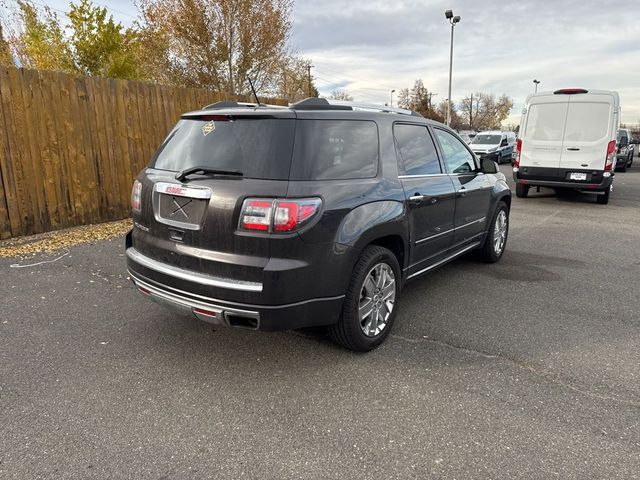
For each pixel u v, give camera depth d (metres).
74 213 7.14
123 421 2.71
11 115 6.23
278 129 3.02
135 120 7.83
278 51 17.69
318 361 3.42
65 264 5.50
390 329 3.75
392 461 2.42
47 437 2.56
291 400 2.94
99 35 13.30
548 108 11.07
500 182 5.90
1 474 2.28
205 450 2.49
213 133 3.23
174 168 3.33
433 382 3.16
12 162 6.31
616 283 5.26
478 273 5.58
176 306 3.18
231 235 2.90
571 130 10.83
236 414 2.80
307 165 2.98
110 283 4.92
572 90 10.81
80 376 3.17
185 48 17.00
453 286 5.11
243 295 2.87
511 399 2.97
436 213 4.24
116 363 3.35
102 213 7.53
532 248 6.85
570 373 3.30
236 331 3.87
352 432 2.64
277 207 2.83
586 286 5.15
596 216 9.62
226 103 3.67
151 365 3.34
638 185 15.20
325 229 2.97
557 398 2.99
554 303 4.63
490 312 4.38
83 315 4.13
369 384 3.13
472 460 2.43
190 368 3.30
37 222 6.70
